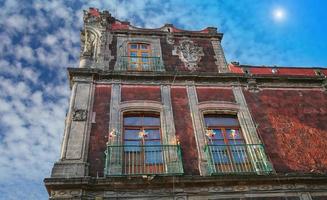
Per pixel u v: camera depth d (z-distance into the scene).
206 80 15.00
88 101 12.98
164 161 11.35
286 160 12.19
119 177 10.13
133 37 17.11
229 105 14.02
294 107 14.64
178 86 14.49
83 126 11.98
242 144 12.21
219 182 10.53
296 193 10.77
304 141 13.12
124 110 12.99
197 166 11.40
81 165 10.62
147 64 15.74
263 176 10.80
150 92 13.98
